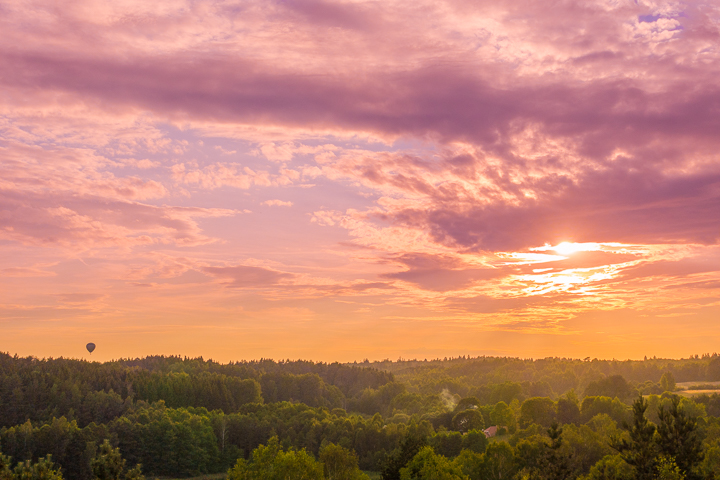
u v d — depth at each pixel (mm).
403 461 106125
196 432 185250
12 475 52531
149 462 176750
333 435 184125
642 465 65375
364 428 187125
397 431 175625
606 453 112438
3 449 160250
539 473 80812
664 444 66875
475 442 149875
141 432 181125
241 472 109500
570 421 177625
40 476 53219
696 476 64938
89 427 176625
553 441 80500
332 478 109688
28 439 164250
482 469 100250
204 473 180875
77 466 163750
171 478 173625
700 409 156875
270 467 108688
